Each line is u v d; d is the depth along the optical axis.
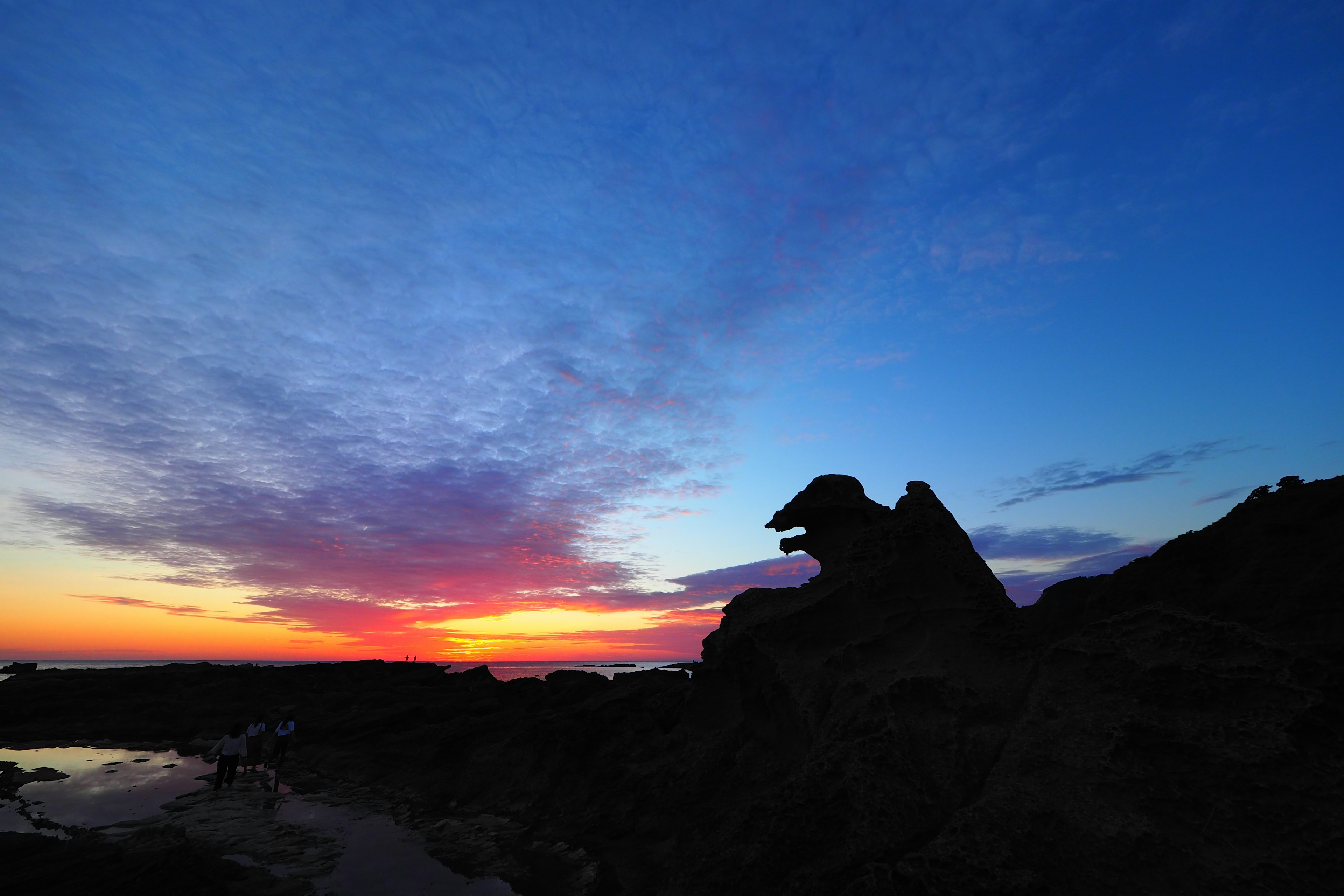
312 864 12.41
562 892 11.16
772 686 14.08
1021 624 11.53
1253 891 6.34
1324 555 18.11
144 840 12.95
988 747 9.31
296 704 35.69
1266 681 7.91
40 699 35.91
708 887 9.58
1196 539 23.20
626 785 15.66
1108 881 6.89
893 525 13.92
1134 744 8.03
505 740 20.39
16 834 12.30
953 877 7.12
